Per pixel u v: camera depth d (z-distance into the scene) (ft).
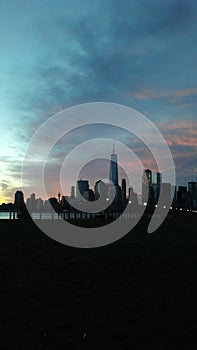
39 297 45.73
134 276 58.54
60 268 65.10
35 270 63.00
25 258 75.72
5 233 132.87
